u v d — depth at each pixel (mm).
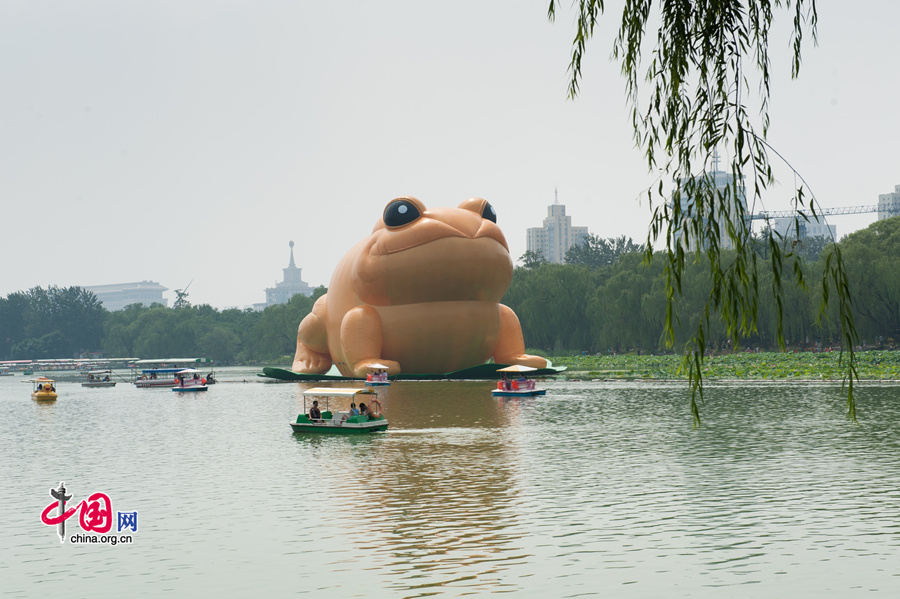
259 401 60562
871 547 17953
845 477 25422
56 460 33031
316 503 23250
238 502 23734
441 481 25922
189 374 79750
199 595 15859
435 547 18547
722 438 34281
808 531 19281
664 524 20094
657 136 12961
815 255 169250
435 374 68688
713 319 93562
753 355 90812
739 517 20656
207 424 45531
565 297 116250
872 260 87500
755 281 11680
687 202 12062
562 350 123750
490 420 42125
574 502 22609
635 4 12758
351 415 38656
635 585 15758
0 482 28125
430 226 63219
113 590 16328
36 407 62750
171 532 20547
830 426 37281
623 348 121438
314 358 79375
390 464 29266
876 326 88812
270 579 16641
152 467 30562
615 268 119375
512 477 26344
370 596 15484
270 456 32156
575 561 17312
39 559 18594
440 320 65125
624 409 46844
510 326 72562
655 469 27359
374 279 65438
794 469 26891
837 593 15164
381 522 20859
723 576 16188
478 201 66875
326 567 17297
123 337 192500
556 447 32562
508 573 16609
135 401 66500
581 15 13211
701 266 94812
